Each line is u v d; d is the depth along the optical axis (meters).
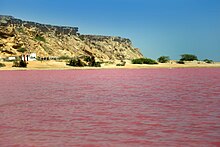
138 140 14.23
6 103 27.67
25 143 13.84
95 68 125.38
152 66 148.25
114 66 136.50
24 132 15.87
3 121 18.81
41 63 123.06
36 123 18.17
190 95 34.28
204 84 52.50
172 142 13.84
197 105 25.70
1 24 188.25
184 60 197.75
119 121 18.72
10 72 96.19
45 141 14.14
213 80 63.53
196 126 17.05
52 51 176.62
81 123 18.14
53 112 22.34
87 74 87.50
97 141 14.11
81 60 136.75
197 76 79.75
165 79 67.56
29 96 33.72
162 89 42.81
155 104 26.64
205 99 30.23
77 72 99.00
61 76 76.81
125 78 71.00
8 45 147.62
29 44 162.12
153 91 39.69
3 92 38.41
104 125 17.55
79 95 34.84
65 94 35.94
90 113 21.80
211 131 15.80
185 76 79.56
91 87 46.62
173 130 16.14
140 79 67.19
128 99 30.73
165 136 14.89
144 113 21.67
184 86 48.19
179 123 17.94
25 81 59.31
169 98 31.41
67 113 21.89
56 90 41.31
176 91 39.53
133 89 42.97
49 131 16.08
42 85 50.06
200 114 20.98
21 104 26.98
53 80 62.44
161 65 157.88
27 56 127.75
